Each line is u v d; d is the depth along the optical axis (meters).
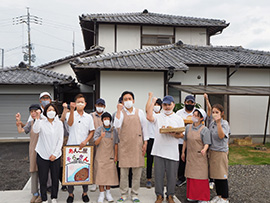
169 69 8.34
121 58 9.58
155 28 13.85
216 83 9.95
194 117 4.16
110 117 4.17
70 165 4.12
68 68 13.91
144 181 5.47
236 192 4.94
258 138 10.16
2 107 10.89
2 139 10.81
